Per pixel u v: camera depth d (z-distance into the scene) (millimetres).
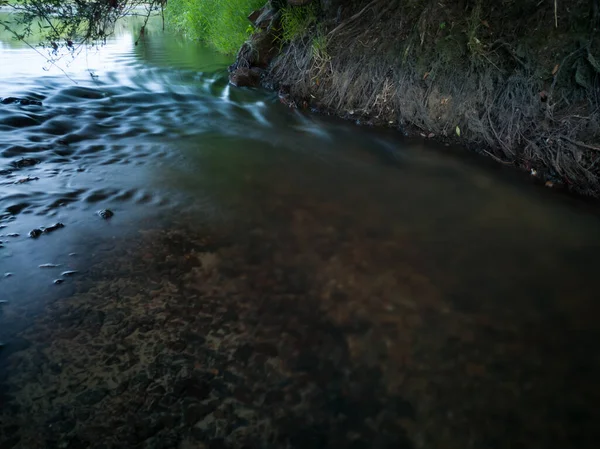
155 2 4070
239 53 6805
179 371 1578
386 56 4617
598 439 1419
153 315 1834
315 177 3439
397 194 3197
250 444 1349
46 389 1472
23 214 2520
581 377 1650
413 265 2312
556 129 3322
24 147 3467
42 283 1971
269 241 2457
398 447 1367
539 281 2225
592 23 3129
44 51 7094
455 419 1467
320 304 1969
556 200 3119
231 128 4605
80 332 1717
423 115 4258
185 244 2367
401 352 1728
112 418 1395
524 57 3537
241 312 1888
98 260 2172
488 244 2564
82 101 4938
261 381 1563
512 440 1408
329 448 1352
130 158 3549
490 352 1751
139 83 6000
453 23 4047
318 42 5203
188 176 3277
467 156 3850
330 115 5012
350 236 2570
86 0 3707
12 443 1295
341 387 1561
